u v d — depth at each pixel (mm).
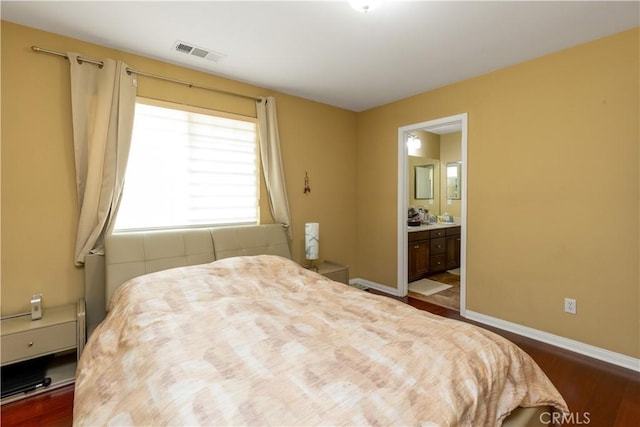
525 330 2703
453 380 1085
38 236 2162
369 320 1600
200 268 2283
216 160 2961
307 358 1211
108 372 1387
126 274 2283
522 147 2670
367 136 4082
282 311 1727
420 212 5180
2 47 2020
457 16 1987
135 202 2553
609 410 1763
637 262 2141
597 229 2297
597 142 2281
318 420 887
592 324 2340
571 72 2393
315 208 3775
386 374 1103
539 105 2564
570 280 2438
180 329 1465
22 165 2098
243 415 903
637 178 2127
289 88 3293
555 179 2492
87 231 2281
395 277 3830
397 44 2350
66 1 1831
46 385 1893
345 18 2014
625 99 2158
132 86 2447
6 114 2039
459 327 1466
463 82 3068
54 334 1918
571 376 2094
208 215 2926
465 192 3068
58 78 2215
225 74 2916
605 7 1882
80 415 1184
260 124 3170
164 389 1039
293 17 2002
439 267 4930
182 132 2766
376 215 4008
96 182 2285
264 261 2539
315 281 2340
